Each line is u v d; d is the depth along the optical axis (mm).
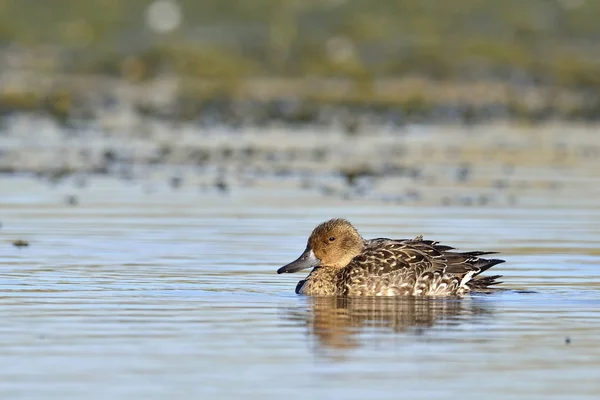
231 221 19297
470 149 30781
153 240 17422
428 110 39656
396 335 11648
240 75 45094
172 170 26234
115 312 12484
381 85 44250
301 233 18219
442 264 14055
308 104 40469
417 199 22266
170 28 48281
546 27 50156
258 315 12570
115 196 22203
